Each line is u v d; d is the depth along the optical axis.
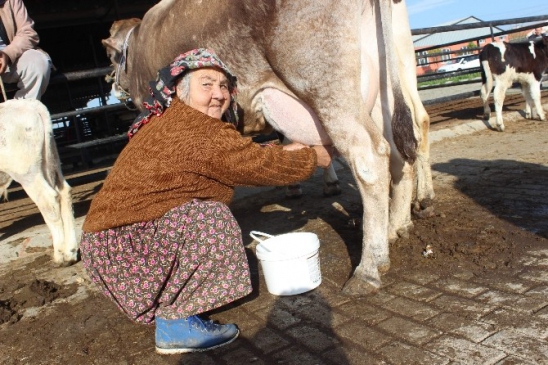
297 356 2.24
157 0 12.43
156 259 2.32
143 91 4.26
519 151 5.84
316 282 2.90
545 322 2.20
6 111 3.86
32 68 4.75
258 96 3.12
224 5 2.95
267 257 2.84
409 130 2.81
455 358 2.04
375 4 2.90
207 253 2.29
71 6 11.47
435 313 2.43
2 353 2.71
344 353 2.20
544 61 7.93
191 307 2.36
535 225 3.37
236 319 2.69
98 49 14.58
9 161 3.83
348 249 3.44
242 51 2.97
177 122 2.33
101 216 2.34
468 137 7.41
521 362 1.94
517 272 2.73
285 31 2.69
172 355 2.43
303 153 2.59
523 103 10.05
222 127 2.34
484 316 2.33
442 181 4.88
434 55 10.52
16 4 4.77
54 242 4.03
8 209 6.49
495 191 4.29
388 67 2.80
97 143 6.37
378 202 2.78
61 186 4.05
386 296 2.69
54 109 14.18
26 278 3.86
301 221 4.28
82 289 3.49
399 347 2.18
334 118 2.74
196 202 2.33
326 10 2.60
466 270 2.85
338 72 2.65
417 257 3.10
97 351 2.59
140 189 2.29
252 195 5.49
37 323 3.01
